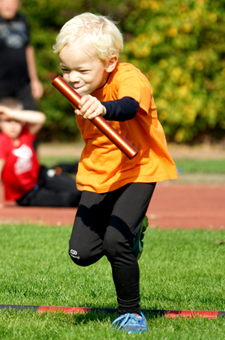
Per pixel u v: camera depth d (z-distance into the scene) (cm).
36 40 5253
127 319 870
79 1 5294
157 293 1073
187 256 1359
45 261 1324
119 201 887
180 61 4475
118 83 872
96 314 946
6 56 2414
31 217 1958
